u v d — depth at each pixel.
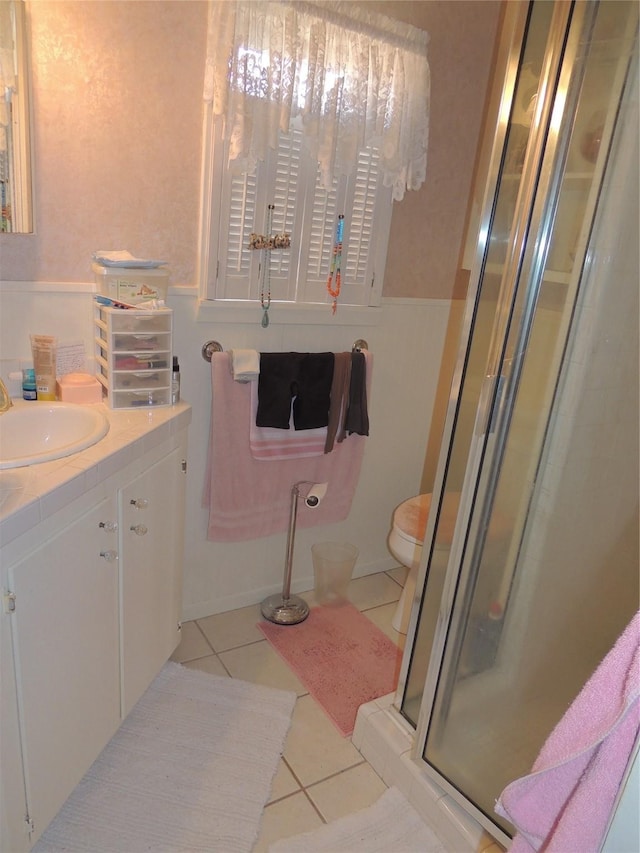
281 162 1.93
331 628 2.33
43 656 1.21
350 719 1.90
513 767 1.50
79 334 1.76
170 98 1.73
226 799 1.58
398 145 2.06
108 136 1.67
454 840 1.49
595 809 0.69
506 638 1.59
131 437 1.48
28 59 1.51
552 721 1.63
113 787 1.59
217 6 1.66
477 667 1.57
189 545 2.20
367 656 2.19
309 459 2.29
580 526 1.62
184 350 1.96
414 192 2.27
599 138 1.25
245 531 2.23
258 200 1.92
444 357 2.61
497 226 1.28
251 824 1.52
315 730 1.85
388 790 1.65
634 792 0.61
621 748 0.67
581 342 1.44
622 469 1.66
